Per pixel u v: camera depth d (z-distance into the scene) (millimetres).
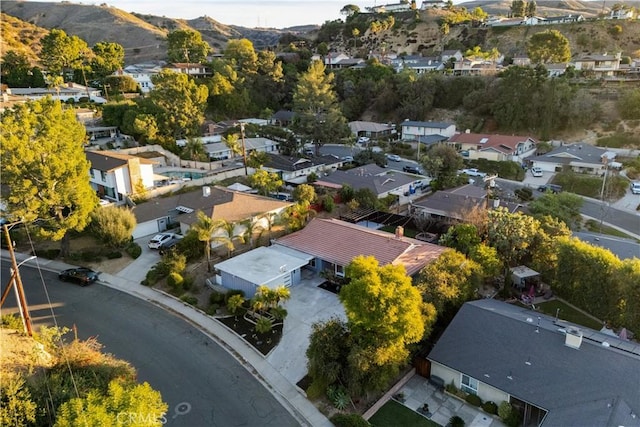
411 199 59500
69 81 112625
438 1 179875
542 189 67375
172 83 75500
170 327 30875
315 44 166500
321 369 24344
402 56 143875
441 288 28594
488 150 81688
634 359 22281
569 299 34594
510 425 22344
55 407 17547
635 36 129125
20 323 25609
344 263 36812
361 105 119688
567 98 92625
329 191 57250
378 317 22953
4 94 84312
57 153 37094
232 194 47719
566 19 147375
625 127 86562
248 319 31875
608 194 65125
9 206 36344
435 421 23016
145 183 55844
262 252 39406
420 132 97000
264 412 23469
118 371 21125
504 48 139625
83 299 34250
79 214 38438
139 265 39656
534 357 23734
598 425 19141
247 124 90500
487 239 38219
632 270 28625
